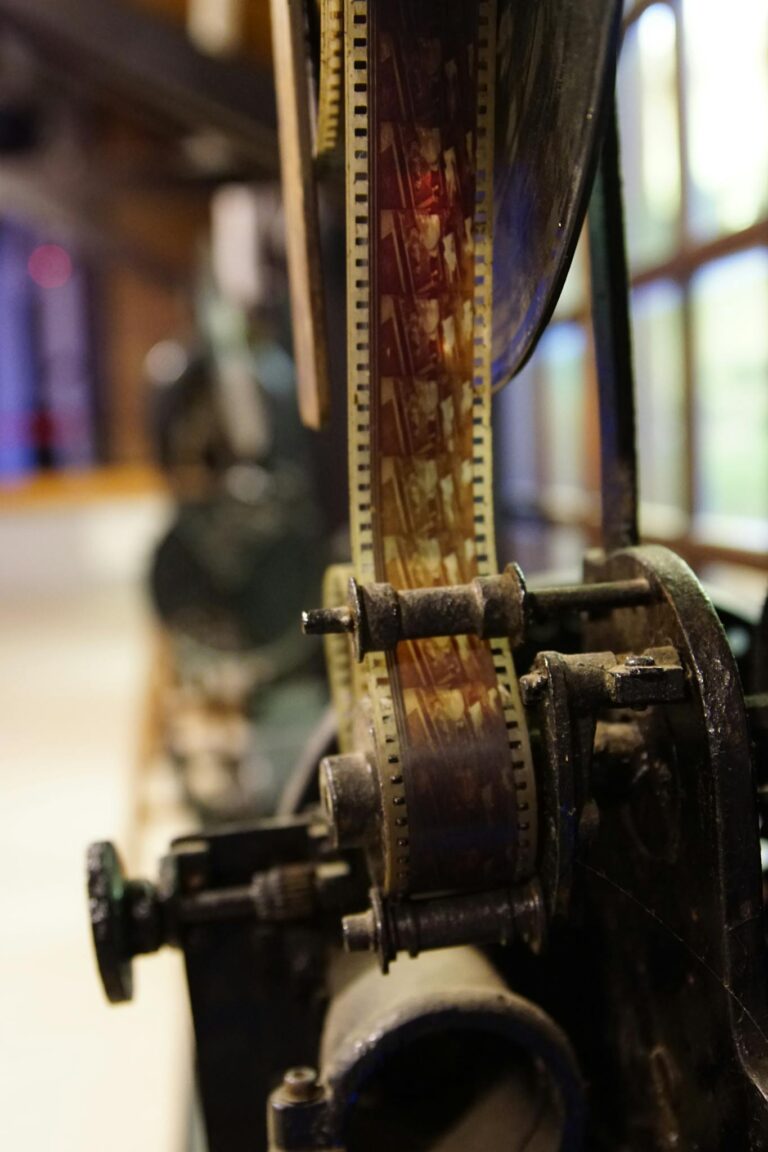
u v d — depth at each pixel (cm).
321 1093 39
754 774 35
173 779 142
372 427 38
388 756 36
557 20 33
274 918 44
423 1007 38
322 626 36
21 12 118
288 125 44
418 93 36
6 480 321
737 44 68
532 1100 41
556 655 35
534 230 35
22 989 96
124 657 236
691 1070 37
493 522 39
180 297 234
